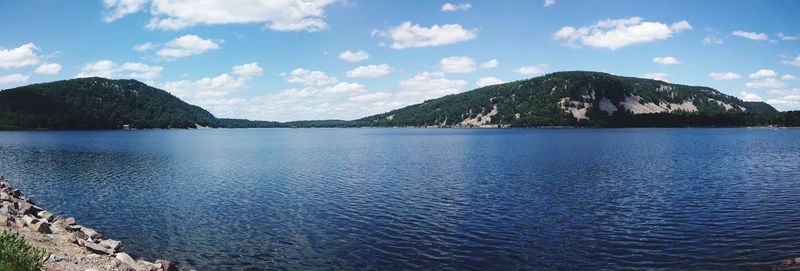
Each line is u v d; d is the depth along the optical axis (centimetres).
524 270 2302
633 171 6100
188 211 3700
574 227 3062
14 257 1382
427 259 2481
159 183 5312
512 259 2461
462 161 7825
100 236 2558
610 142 14000
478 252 2580
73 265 1677
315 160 8419
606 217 3334
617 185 4816
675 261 2384
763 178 5244
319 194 4438
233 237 2930
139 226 3222
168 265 2159
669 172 5956
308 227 3161
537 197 4138
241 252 2633
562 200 3988
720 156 8388
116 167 7181
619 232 2931
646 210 3550
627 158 8131
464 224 3175
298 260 2491
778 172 5831
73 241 2133
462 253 2567
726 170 6116
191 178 5769
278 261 2481
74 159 8662
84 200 4203
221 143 15975
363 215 3494
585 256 2486
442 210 3628
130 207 3869
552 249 2612
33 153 10175
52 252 1794
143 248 2711
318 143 15900
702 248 2581
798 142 13175
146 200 4191
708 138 16412
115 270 1756
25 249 1421
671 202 3847
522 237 2850
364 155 9612
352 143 15638
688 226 3048
